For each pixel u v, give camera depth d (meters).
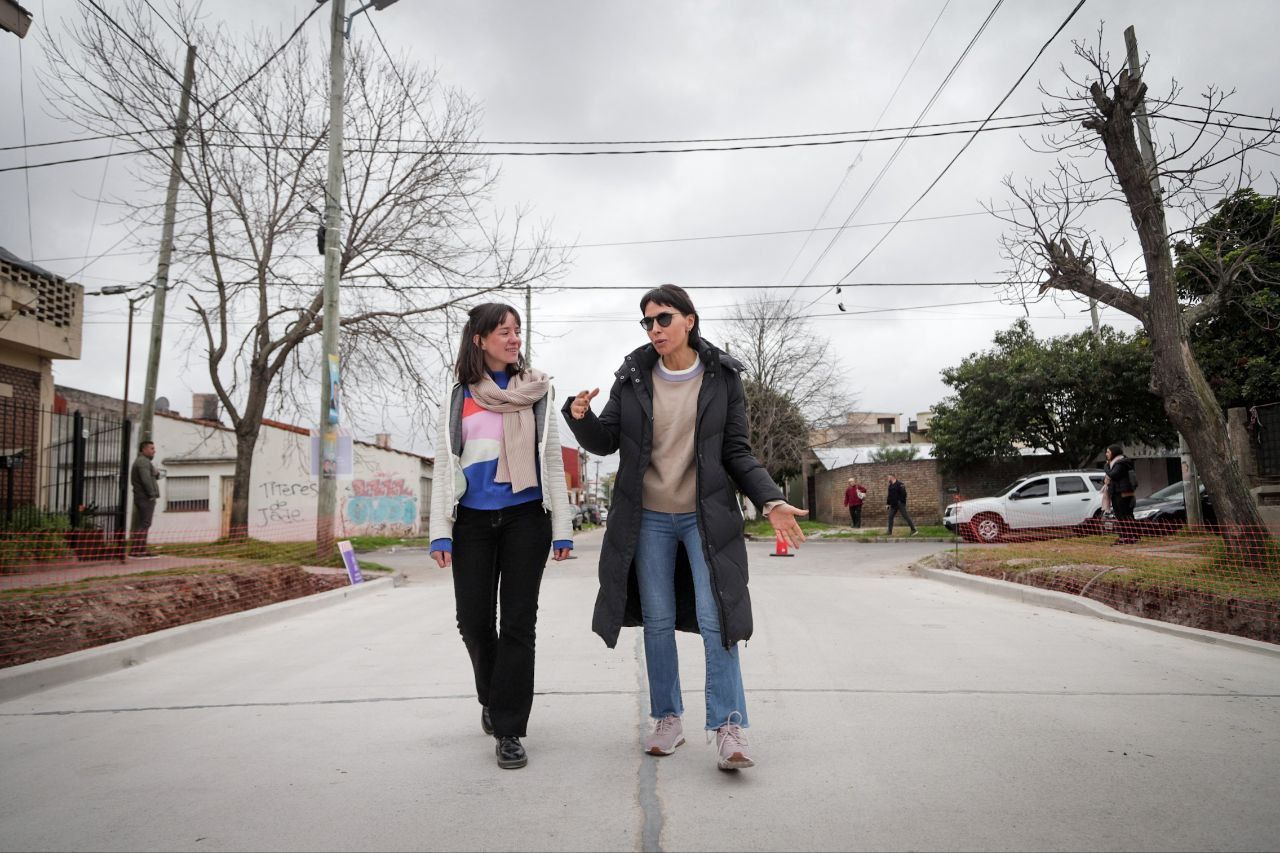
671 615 2.97
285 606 7.40
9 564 8.31
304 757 3.03
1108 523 13.23
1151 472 25.52
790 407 30.34
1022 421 23.72
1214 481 7.24
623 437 2.97
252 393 15.16
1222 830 2.29
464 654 5.16
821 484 33.59
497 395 3.09
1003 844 2.20
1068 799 2.52
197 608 7.00
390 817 2.42
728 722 2.79
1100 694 3.87
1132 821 2.35
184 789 2.69
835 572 11.57
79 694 4.25
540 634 5.85
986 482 25.42
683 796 2.58
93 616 5.89
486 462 3.06
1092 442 23.78
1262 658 4.81
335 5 11.93
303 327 15.12
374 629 6.45
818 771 2.79
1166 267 7.49
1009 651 5.01
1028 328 26.20
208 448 26.61
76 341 14.27
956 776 2.73
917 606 7.31
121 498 11.92
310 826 2.36
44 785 2.75
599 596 2.97
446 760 2.97
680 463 2.95
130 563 9.85
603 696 3.94
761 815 2.41
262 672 4.73
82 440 11.44
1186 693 3.89
